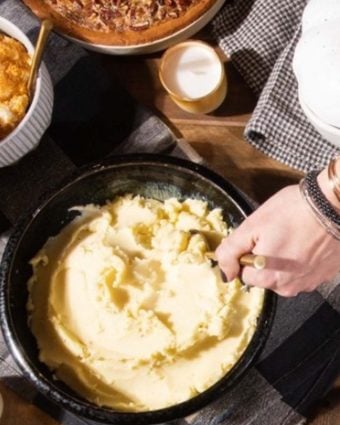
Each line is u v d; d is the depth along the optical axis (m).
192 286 0.77
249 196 0.87
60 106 0.90
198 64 0.89
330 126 0.77
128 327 0.76
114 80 0.90
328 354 0.82
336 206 0.66
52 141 0.89
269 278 0.69
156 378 0.77
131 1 0.88
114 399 0.77
